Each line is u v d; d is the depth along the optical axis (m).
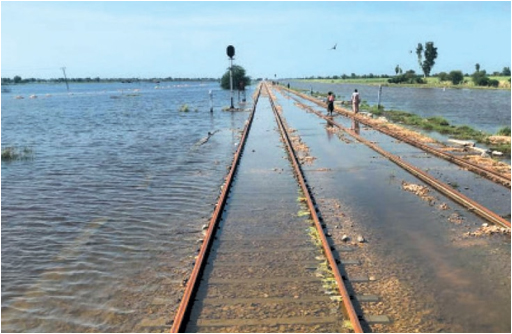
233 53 34.66
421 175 11.06
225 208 8.69
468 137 17.88
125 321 4.89
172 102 54.84
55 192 10.86
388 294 5.21
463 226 7.48
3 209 9.43
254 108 34.56
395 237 7.00
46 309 5.27
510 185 10.07
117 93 99.44
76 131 24.72
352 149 15.50
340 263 6.04
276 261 6.14
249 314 4.80
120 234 7.69
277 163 13.22
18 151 17.55
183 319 4.60
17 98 81.31
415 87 95.00
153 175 12.44
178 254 6.70
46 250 7.12
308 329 4.52
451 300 5.04
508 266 5.89
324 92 69.00
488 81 83.88
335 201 9.04
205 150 16.36
